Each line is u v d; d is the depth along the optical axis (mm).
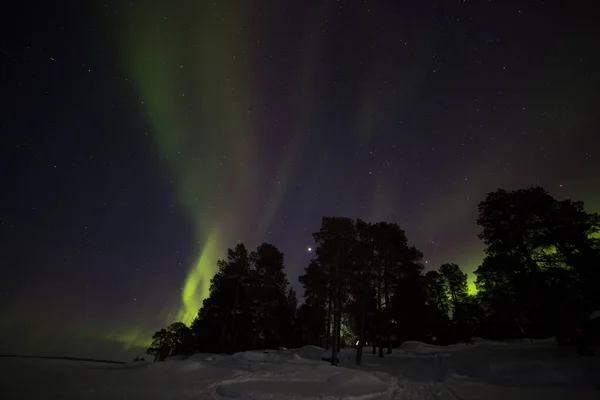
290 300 49875
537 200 19547
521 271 18656
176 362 16766
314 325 35938
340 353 29984
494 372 16047
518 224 19953
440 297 47719
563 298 16641
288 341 41406
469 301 45625
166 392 10680
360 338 23953
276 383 13023
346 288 23828
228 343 33344
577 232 18453
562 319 16484
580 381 12961
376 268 26391
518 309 19297
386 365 22891
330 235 24547
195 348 35625
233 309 33719
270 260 36531
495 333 42219
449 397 11070
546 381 13523
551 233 18953
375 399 10930
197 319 37000
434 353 28438
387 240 27328
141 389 10961
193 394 10562
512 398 10453
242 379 13789
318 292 24000
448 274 49812
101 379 12578
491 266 20156
